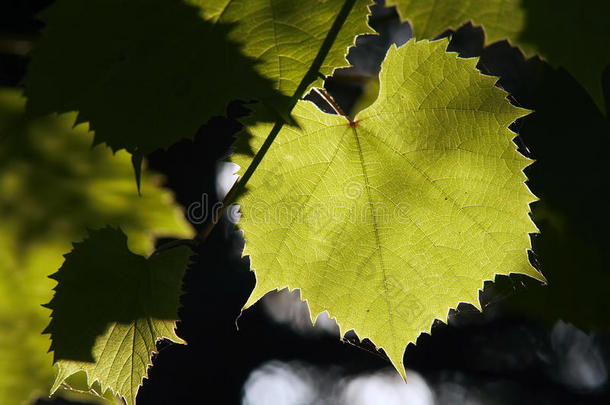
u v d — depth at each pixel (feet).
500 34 1.81
